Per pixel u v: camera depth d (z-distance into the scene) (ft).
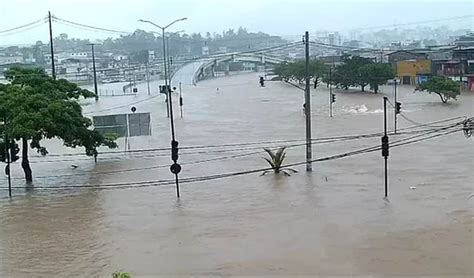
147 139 199.41
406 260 79.56
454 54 389.19
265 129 215.92
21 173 150.61
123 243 91.86
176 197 119.24
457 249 83.10
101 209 112.78
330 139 163.53
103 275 78.74
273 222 99.14
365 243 86.79
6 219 108.27
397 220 97.55
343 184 124.57
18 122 127.34
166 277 76.64
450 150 158.61
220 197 118.11
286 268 77.92
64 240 94.73
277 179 131.44
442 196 111.75
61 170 151.64
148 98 386.11
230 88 468.34
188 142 190.80
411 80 420.77
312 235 91.40
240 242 89.45
